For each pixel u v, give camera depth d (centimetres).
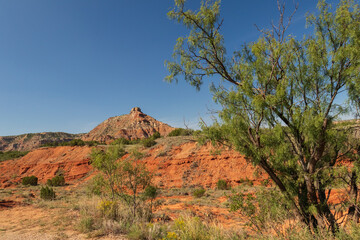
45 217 1102
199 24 684
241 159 3095
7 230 873
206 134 590
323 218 541
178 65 733
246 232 609
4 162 5931
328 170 563
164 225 945
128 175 1151
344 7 573
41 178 4781
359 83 517
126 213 1030
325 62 602
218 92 660
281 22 592
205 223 697
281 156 540
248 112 613
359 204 554
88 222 877
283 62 626
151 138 4925
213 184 2980
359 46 539
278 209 564
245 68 635
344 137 525
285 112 611
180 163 3562
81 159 4912
